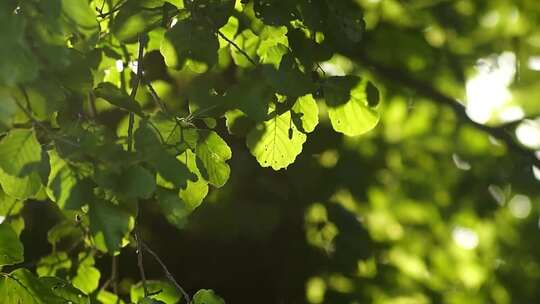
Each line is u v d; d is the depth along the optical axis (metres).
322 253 10.13
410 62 11.62
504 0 12.50
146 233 9.67
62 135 4.02
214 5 4.52
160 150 4.09
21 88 3.96
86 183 4.02
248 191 9.70
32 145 3.96
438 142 12.74
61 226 6.07
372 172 11.58
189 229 9.63
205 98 4.48
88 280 6.05
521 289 12.75
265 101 4.48
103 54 4.93
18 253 4.64
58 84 4.04
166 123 4.24
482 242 12.82
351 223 10.10
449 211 12.51
